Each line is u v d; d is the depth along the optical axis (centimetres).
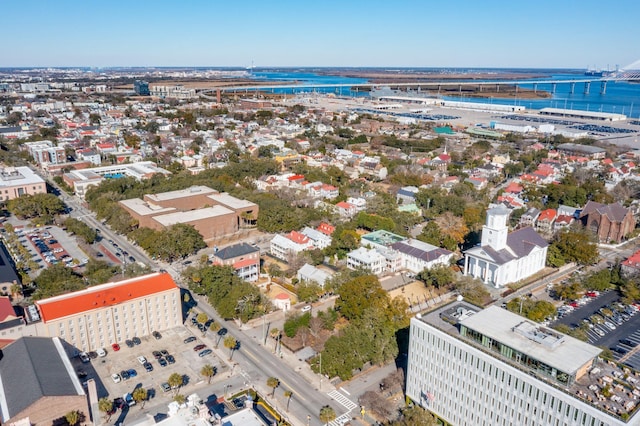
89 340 19712
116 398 17100
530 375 13500
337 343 18650
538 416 13350
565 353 13900
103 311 19850
